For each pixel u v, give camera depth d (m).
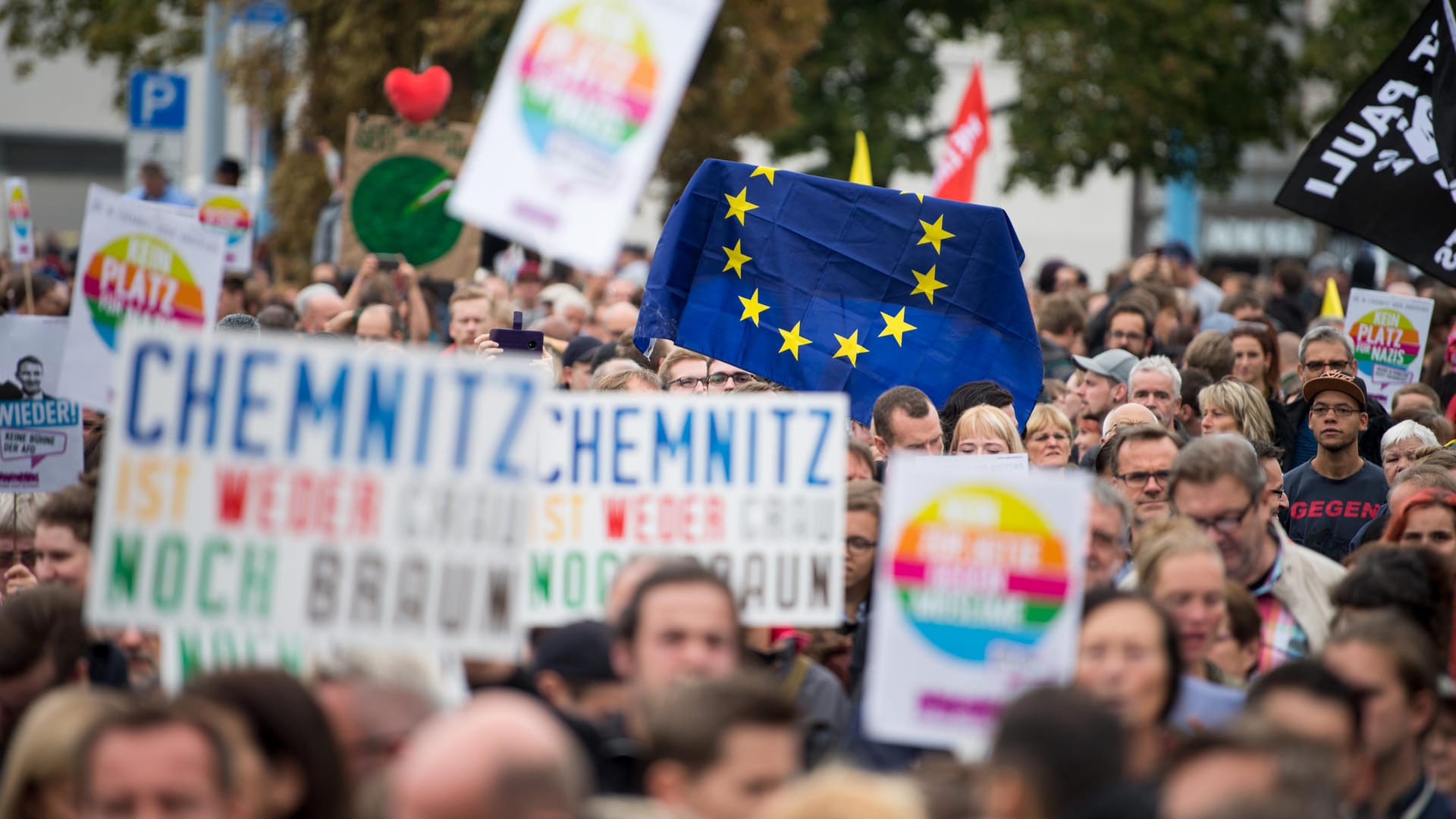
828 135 79.56
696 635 11.26
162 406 11.43
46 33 78.38
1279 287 44.00
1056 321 34.09
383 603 11.48
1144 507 18.23
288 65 59.56
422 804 7.65
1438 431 25.30
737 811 9.47
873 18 79.94
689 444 14.20
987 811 9.54
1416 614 13.79
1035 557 11.02
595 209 12.14
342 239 36.53
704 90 59.44
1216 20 75.62
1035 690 9.73
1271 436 23.84
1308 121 80.88
